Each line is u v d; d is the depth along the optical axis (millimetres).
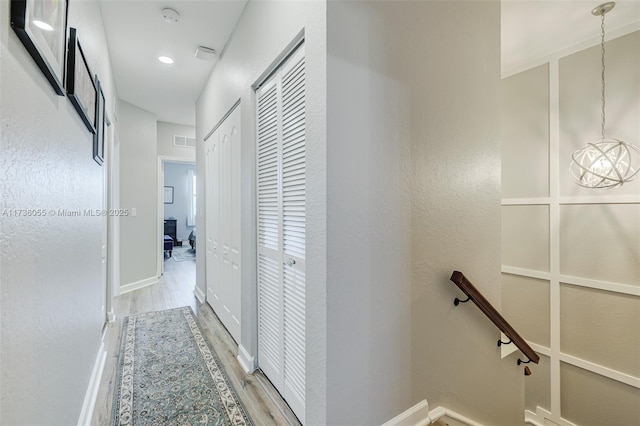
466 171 1640
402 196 1379
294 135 1581
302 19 1366
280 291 1771
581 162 2434
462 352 1617
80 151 1518
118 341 2604
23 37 791
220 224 3004
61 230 1174
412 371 1414
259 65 1941
